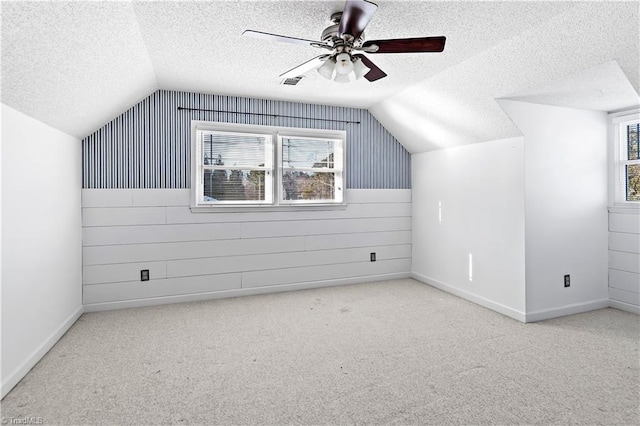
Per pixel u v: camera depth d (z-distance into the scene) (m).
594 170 3.60
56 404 1.99
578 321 3.28
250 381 2.24
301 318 3.35
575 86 2.85
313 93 3.86
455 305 3.73
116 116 3.52
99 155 3.51
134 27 2.27
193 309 3.59
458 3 2.05
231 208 3.97
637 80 2.48
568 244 3.46
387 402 2.02
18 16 1.53
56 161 2.83
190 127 3.81
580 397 2.05
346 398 2.06
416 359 2.53
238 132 4.00
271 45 2.63
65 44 1.93
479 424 1.82
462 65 2.96
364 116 4.62
